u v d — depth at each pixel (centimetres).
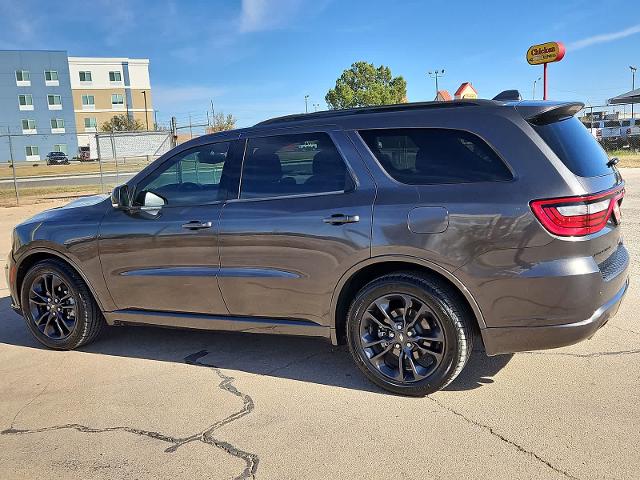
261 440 322
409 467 288
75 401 385
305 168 390
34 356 479
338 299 377
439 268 339
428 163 353
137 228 438
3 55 6919
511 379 381
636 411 331
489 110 346
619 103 2614
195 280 418
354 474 284
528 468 281
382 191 359
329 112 404
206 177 428
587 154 356
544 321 326
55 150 7312
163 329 531
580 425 319
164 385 404
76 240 461
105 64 8825
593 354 417
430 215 340
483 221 328
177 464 302
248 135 418
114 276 452
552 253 319
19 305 508
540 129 340
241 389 391
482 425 324
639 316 497
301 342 477
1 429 351
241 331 417
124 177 3128
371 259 356
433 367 355
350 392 378
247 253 397
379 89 7219
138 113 9175
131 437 333
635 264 677
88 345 496
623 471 275
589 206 320
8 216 1548
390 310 367
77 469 302
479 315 338
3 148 7025
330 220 366
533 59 1345
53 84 7231
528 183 324
